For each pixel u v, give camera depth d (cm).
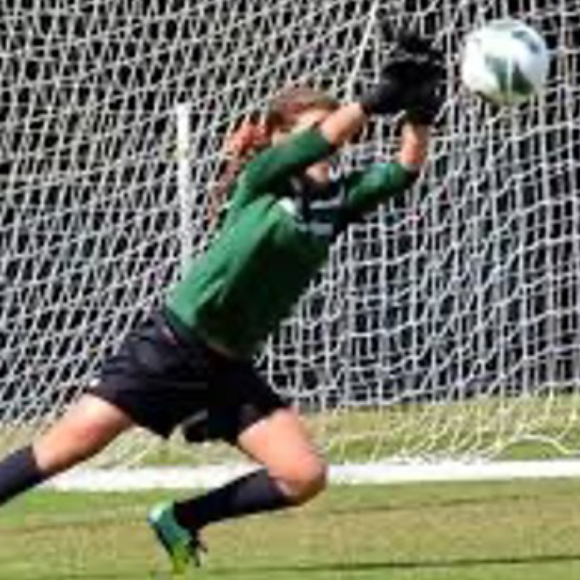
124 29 5175
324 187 2725
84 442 2792
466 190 5181
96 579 3228
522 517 3800
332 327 5369
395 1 4969
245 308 2723
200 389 2766
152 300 5253
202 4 5094
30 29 5253
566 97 5138
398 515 3888
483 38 2705
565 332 5438
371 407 5328
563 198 5203
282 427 2773
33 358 5409
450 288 5262
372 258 5412
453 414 5172
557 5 5231
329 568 3278
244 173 2725
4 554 3534
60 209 5325
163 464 4803
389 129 4841
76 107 5250
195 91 5088
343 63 4984
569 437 4975
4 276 5462
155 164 5209
